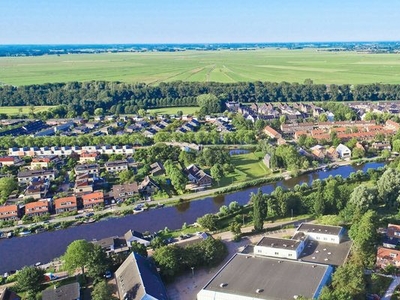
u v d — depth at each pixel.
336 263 151.50
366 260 151.12
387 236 168.12
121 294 137.62
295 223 193.88
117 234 195.12
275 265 148.12
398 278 144.12
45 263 171.25
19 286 147.00
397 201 197.62
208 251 158.62
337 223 182.25
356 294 128.62
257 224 186.88
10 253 181.12
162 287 140.88
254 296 130.25
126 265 149.88
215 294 134.50
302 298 122.12
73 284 142.88
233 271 146.00
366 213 167.88
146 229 199.12
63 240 190.88
